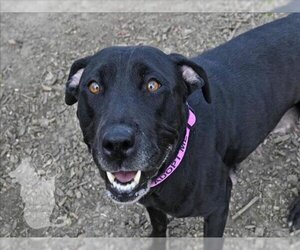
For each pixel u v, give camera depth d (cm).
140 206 91
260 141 83
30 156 99
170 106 62
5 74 110
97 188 93
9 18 120
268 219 88
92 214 91
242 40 81
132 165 59
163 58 63
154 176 65
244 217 88
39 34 116
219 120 74
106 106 60
